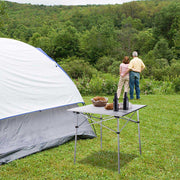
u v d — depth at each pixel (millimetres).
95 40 59781
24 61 4492
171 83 11719
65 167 3482
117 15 82438
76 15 88312
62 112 4652
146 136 4871
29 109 4094
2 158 3721
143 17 80875
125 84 8781
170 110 7141
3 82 4031
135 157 3818
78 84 10859
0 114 3824
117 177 3154
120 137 4812
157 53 51000
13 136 3973
